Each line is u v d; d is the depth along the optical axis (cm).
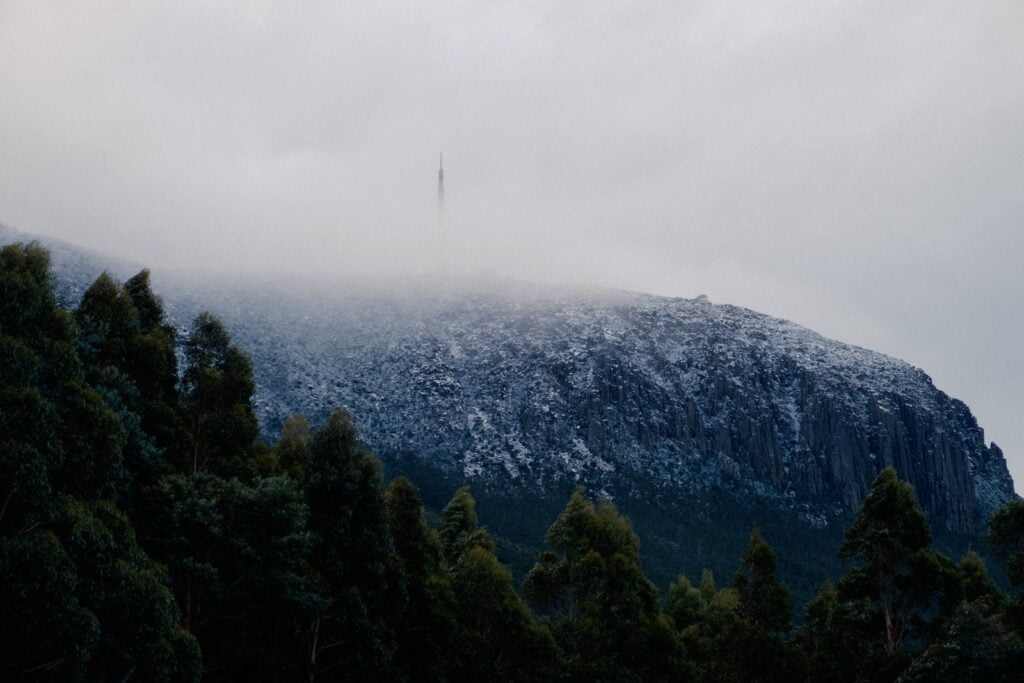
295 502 5788
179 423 6269
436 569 7881
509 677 7700
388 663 6172
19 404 4084
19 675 4025
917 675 6619
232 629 5784
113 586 4278
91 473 4447
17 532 4088
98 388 5297
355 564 6253
